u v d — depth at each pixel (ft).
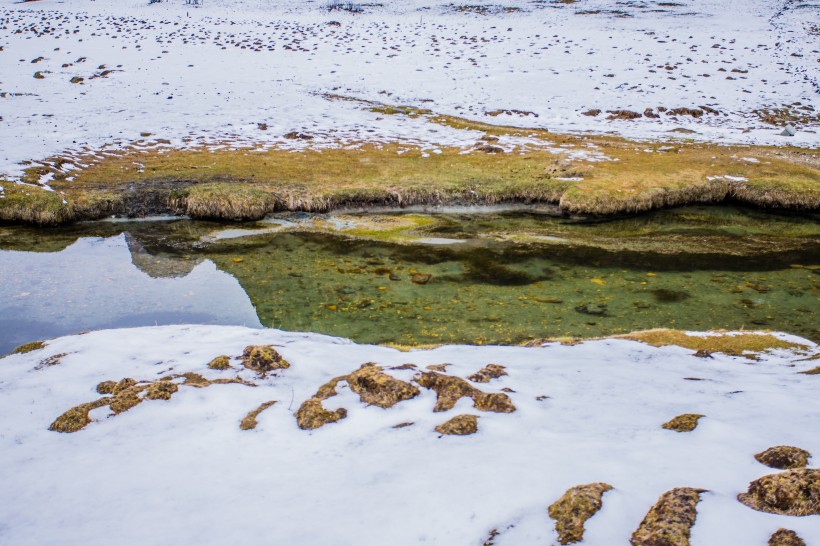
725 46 171.32
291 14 224.53
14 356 26.78
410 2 254.47
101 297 44.70
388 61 162.81
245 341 28.96
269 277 49.55
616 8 232.94
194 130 100.22
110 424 19.29
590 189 73.26
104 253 55.21
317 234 61.72
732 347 33.94
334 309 43.04
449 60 163.94
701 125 115.14
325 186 73.26
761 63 154.51
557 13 226.38
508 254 56.49
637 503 12.22
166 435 18.42
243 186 71.00
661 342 34.96
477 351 29.55
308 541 11.86
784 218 70.28
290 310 42.73
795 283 49.21
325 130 104.63
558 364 26.48
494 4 246.88
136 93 124.26
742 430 16.16
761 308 43.78
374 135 102.78
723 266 53.47
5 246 56.44
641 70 151.02
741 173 81.05
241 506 13.61
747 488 12.53
